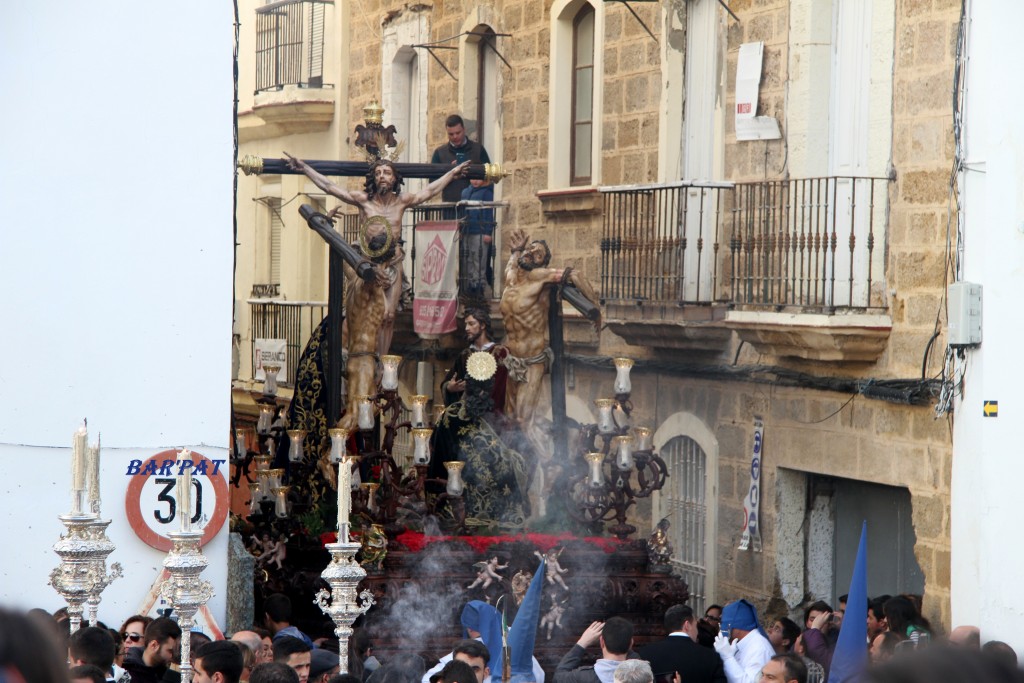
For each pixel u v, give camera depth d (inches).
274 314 1343.5
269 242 1416.1
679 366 831.7
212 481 574.9
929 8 660.7
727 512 799.1
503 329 1020.5
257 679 334.6
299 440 773.9
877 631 602.5
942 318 640.4
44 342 559.5
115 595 562.3
